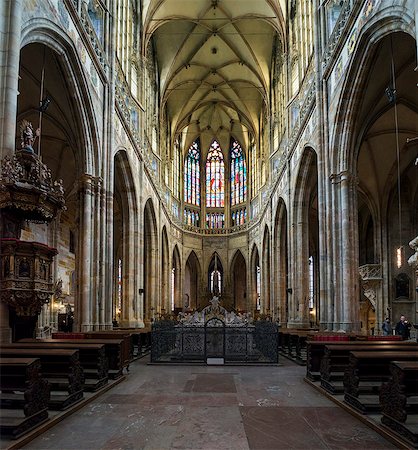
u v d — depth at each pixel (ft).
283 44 115.55
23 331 45.55
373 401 31.07
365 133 71.77
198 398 36.55
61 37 54.24
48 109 72.18
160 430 27.37
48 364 33.27
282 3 114.62
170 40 139.95
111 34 78.84
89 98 65.87
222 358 63.57
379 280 99.04
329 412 31.86
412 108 74.38
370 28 54.54
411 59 62.95
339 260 68.44
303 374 50.75
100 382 38.86
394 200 100.32
